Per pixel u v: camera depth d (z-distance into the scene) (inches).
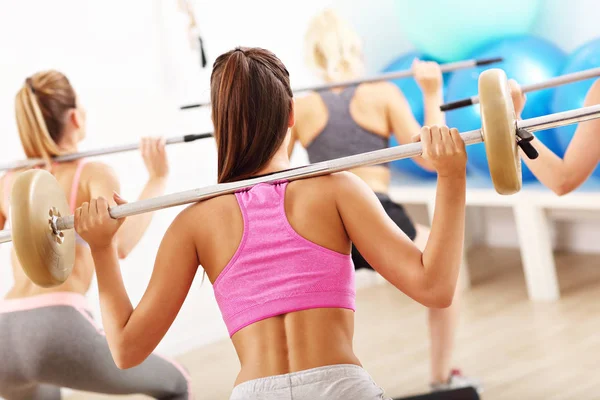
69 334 82.7
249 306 53.9
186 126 143.7
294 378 51.4
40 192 58.3
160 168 95.2
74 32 129.5
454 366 117.7
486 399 105.5
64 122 91.5
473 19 151.8
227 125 57.6
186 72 143.3
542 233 141.9
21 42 123.6
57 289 84.2
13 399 87.6
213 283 56.5
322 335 52.7
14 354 83.3
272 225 54.9
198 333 143.9
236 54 58.2
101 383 85.1
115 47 134.3
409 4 159.0
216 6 146.6
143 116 138.2
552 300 141.9
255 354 53.1
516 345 123.0
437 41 157.9
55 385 85.7
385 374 118.1
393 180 171.8
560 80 79.0
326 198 55.6
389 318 144.0
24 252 57.0
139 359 57.4
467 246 180.5
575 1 161.0
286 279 53.6
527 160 77.1
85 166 88.8
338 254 54.9
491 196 148.0
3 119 122.1
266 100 57.2
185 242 57.1
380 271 55.2
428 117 105.7
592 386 105.3
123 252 91.5
